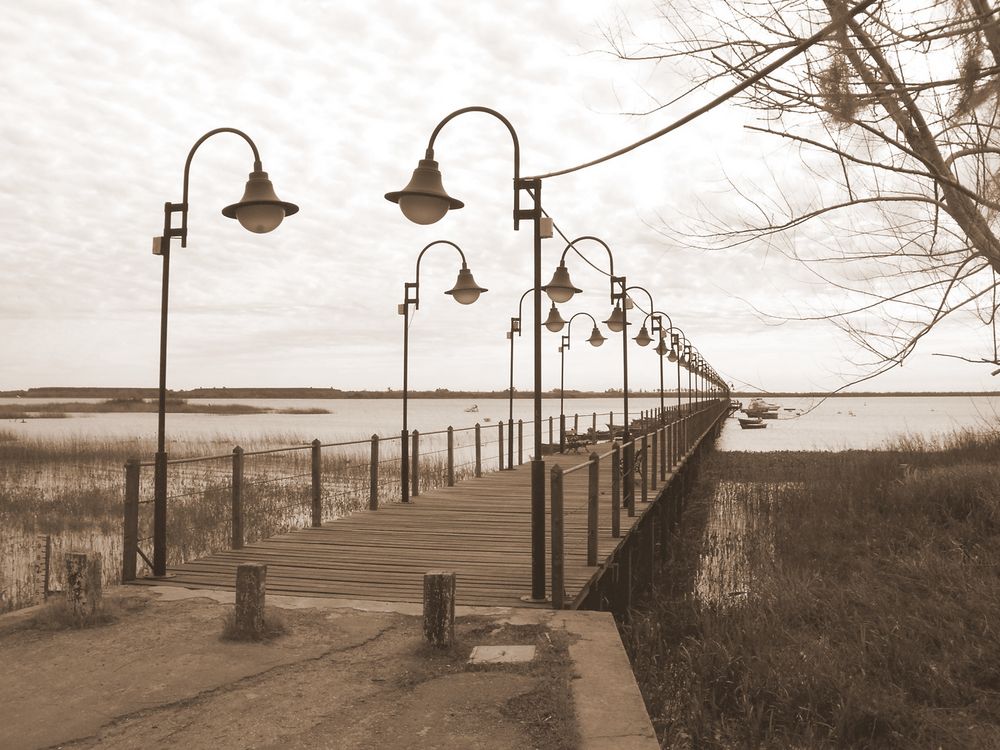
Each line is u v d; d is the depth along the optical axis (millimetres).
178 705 3949
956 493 12805
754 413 103938
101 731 3633
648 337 20672
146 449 33188
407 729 3658
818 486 18453
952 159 4078
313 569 7379
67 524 15219
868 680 6508
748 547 14609
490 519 10477
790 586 9469
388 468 23578
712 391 62844
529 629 5309
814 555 12383
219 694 4102
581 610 6191
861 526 13227
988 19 3471
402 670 4477
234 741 3531
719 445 56594
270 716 3812
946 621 7684
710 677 6820
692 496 24500
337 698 4047
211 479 21625
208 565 7551
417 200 6305
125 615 5652
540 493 6191
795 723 5965
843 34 3723
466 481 15305
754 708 6172
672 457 18391
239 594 5094
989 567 9484
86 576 5391
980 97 3770
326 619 5562
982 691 6258
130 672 4434
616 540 8922
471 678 4340
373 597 6309
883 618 7828
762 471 31203
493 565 7527
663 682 6695
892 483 15266
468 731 3629
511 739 3539
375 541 8844
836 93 3838
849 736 5676
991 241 4086
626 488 11203
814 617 8516
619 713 3818
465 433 63125
